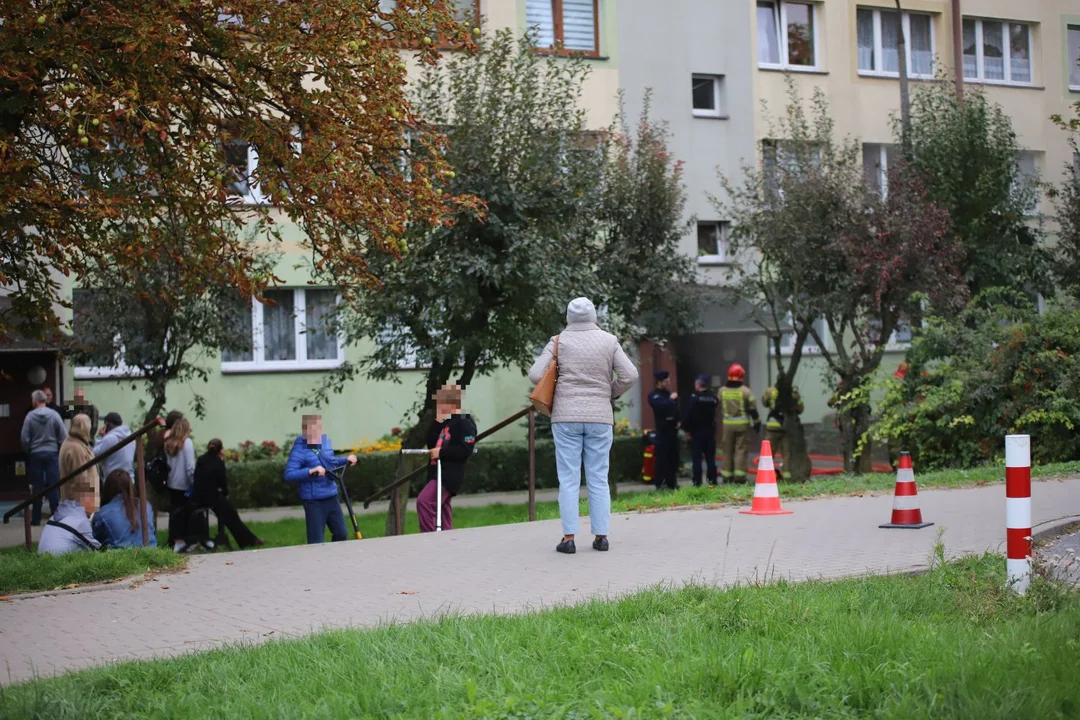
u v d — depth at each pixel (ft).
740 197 76.18
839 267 68.49
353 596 26.63
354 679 17.74
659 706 15.25
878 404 62.13
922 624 19.93
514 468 81.41
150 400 79.30
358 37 34.81
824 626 19.74
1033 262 85.56
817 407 99.86
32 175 34.76
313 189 34.45
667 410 72.54
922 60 105.09
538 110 55.31
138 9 32.94
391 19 36.24
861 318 69.00
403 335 54.29
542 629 20.49
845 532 34.14
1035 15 109.70
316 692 17.38
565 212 55.16
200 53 35.65
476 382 86.28
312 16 34.37
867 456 69.31
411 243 50.34
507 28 55.26
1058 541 33.04
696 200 93.71
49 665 20.84
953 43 104.63
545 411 31.99
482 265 49.98
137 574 30.40
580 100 89.20
